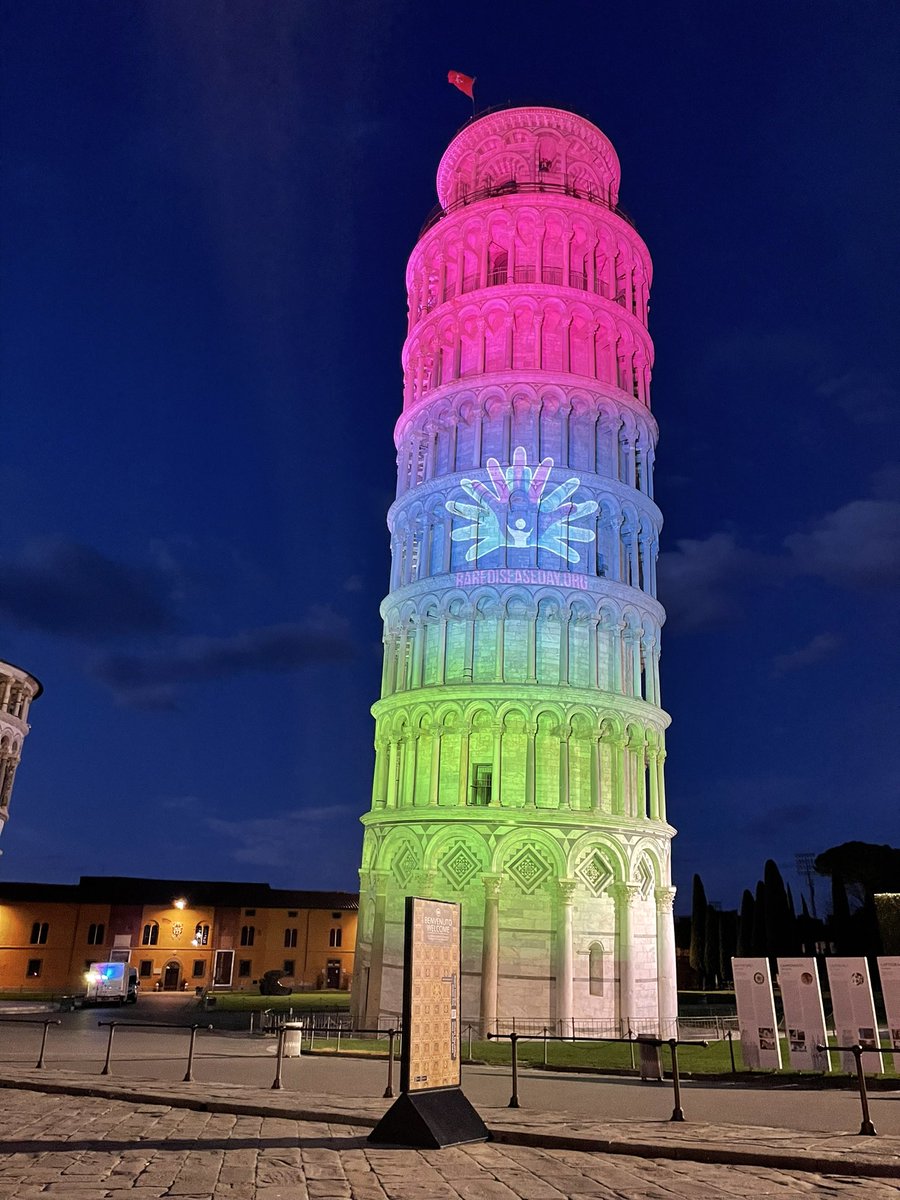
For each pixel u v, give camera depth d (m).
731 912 102.56
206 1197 11.52
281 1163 13.49
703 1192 11.95
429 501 55.59
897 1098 21.98
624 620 53.19
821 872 96.75
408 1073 15.48
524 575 51.41
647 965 47.91
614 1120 17.73
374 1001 47.66
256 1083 23.97
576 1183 12.42
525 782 48.03
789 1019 27.19
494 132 66.25
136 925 89.19
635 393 60.31
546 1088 23.83
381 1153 14.34
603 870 47.72
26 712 64.38
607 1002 45.56
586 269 60.16
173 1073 25.86
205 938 91.62
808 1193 11.93
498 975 44.91
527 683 49.16
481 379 55.97
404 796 50.38
